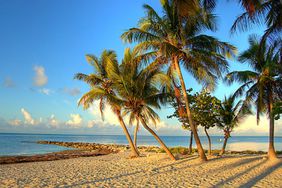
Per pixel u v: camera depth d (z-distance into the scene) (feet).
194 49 53.52
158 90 59.21
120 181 37.24
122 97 60.85
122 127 73.05
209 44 52.37
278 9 31.86
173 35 53.06
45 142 230.68
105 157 81.76
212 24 51.83
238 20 34.63
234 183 35.27
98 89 62.64
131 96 59.06
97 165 56.80
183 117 69.67
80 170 48.91
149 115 61.26
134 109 59.41
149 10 51.01
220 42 52.54
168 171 45.03
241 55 58.90
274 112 39.17
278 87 55.72
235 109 65.10
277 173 42.16
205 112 68.03
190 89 69.51
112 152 118.11
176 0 35.63
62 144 203.10
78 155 96.99
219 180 37.24
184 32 52.47
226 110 69.56
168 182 36.22
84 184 35.37
